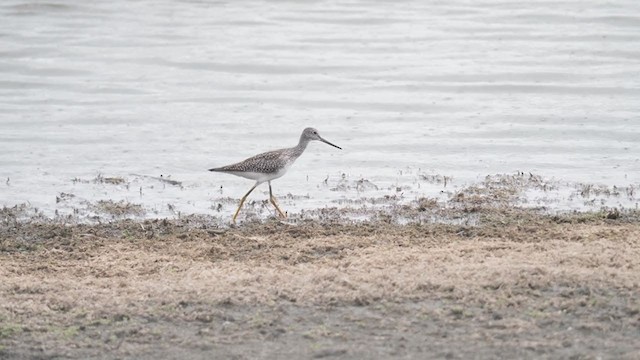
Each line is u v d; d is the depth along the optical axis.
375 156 19.59
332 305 11.62
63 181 18.16
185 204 17.02
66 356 10.41
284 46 27.70
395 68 25.66
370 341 10.63
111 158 19.53
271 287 12.19
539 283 11.95
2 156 19.53
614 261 12.75
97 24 30.11
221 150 20.05
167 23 30.22
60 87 24.47
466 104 22.97
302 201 17.06
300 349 10.48
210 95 23.83
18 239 14.88
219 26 29.88
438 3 32.31
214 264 13.40
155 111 22.64
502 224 15.24
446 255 13.33
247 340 10.74
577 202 16.70
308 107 22.92
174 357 10.37
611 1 31.98
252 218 16.22
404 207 16.41
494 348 10.36
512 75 24.89
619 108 22.47
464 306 11.46
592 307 11.28
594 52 26.73
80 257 13.91
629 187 17.50
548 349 10.30
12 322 11.23
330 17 30.77
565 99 23.25
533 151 19.78
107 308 11.63
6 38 28.41
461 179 18.14
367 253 13.70
